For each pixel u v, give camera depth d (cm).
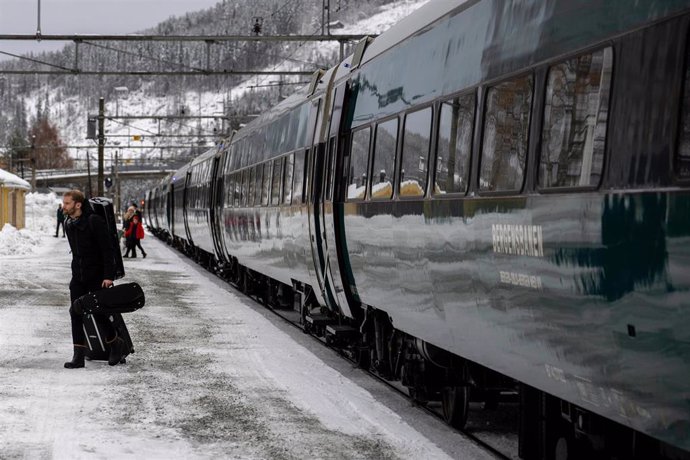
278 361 1323
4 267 3152
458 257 812
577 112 600
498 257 722
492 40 759
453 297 830
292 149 1664
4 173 5847
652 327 506
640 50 529
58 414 942
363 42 1257
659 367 502
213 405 1004
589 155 579
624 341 536
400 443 850
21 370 1200
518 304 688
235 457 788
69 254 4072
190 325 1709
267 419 939
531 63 677
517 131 696
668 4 505
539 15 670
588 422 637
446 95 865
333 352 1444
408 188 963
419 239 923
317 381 1171
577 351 597
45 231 6800
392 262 1022
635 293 522
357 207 1177
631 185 529
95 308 1216
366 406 1023
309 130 1514
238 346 1462
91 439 840
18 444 814
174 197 4875
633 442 614
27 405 983
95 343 1247
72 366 1225
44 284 2505
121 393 1061
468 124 801
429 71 923
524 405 760
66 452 788
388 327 1177
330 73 1461
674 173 491
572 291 598
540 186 649
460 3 852
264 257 1972
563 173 615
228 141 2750
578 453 660
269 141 1953
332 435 876
